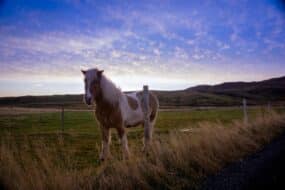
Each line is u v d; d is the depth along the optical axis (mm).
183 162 4281
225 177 3838
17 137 9172
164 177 3820
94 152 7051
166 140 5578
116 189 3406
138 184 3541
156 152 4598
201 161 4316
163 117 19703
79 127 14055
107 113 5742
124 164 4070
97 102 5738
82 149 7469
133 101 6547
